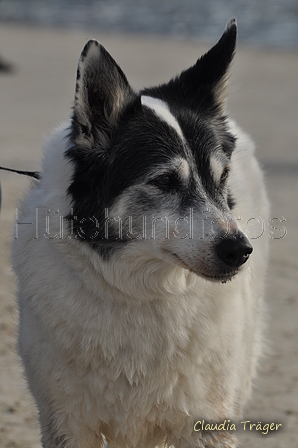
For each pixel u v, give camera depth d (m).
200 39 37.50
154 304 4.31
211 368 4.37
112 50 31.47
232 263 4.09
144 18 47.84
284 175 13.80
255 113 20.09
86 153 4.34
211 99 4.87
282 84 24.61
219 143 4.64
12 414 5.68
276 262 9.53
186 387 4.30
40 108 19.83
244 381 4.94
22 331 4.53
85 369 4.24
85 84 4.21
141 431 4.46
